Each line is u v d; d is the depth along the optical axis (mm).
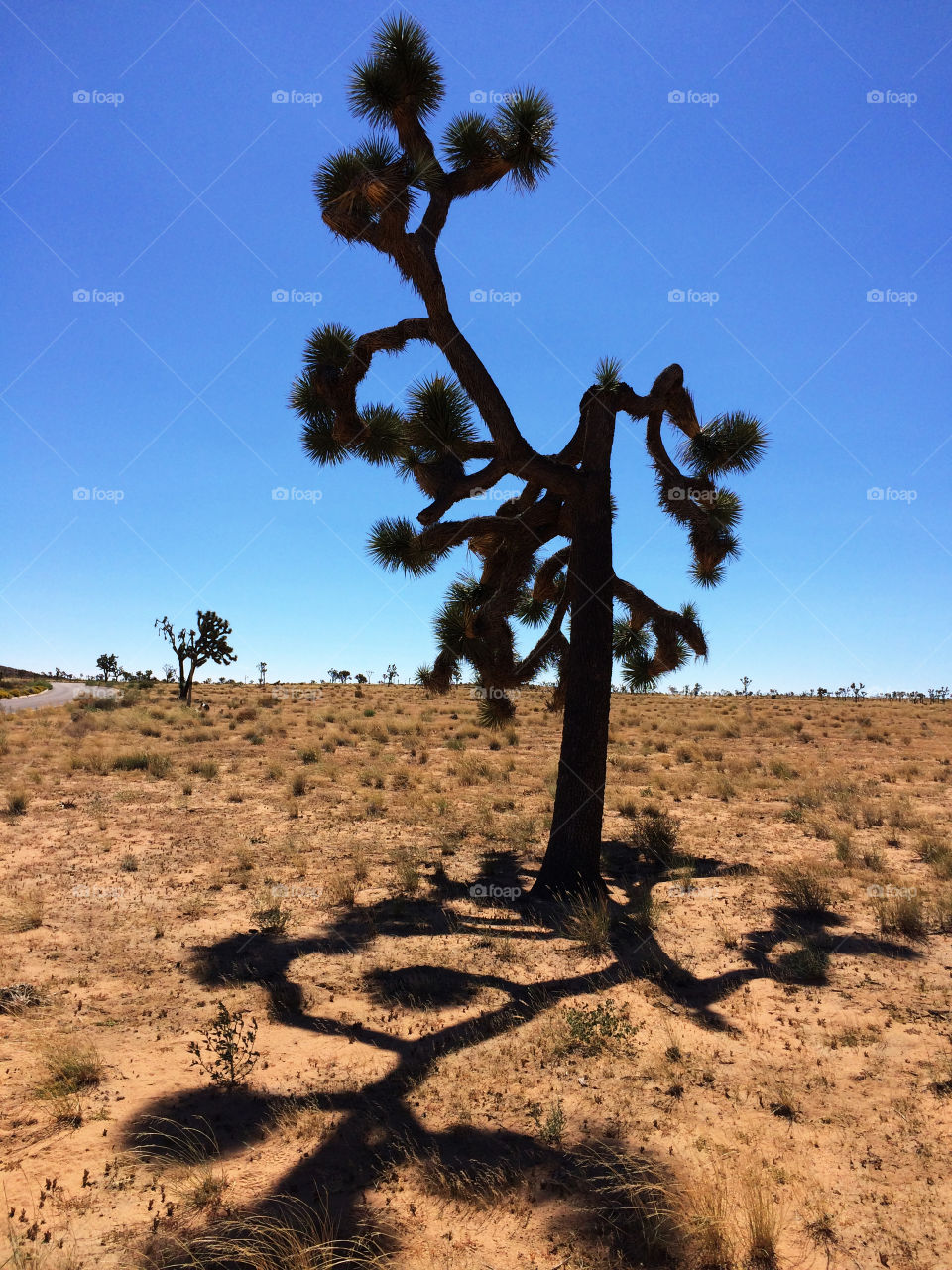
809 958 6590
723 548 9453
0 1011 5668
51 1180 3689
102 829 12203
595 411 9148
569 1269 3176
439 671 9438
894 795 16047
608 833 12398
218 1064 4910
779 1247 3295
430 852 11062
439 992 6215
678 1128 4246
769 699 62344
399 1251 3264
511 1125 4273
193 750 23266
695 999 6098
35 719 32500
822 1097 4578
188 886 9227
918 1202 3600
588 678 8945
